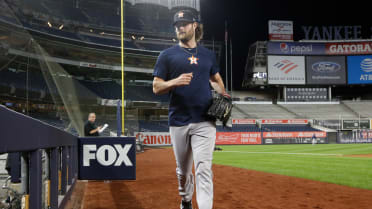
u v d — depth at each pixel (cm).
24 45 564
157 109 3500
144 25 3884
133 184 560
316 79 3878
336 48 3900
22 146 131
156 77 237
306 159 1234
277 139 3147
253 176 681
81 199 411
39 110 1265
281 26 3938
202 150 229
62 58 3120
